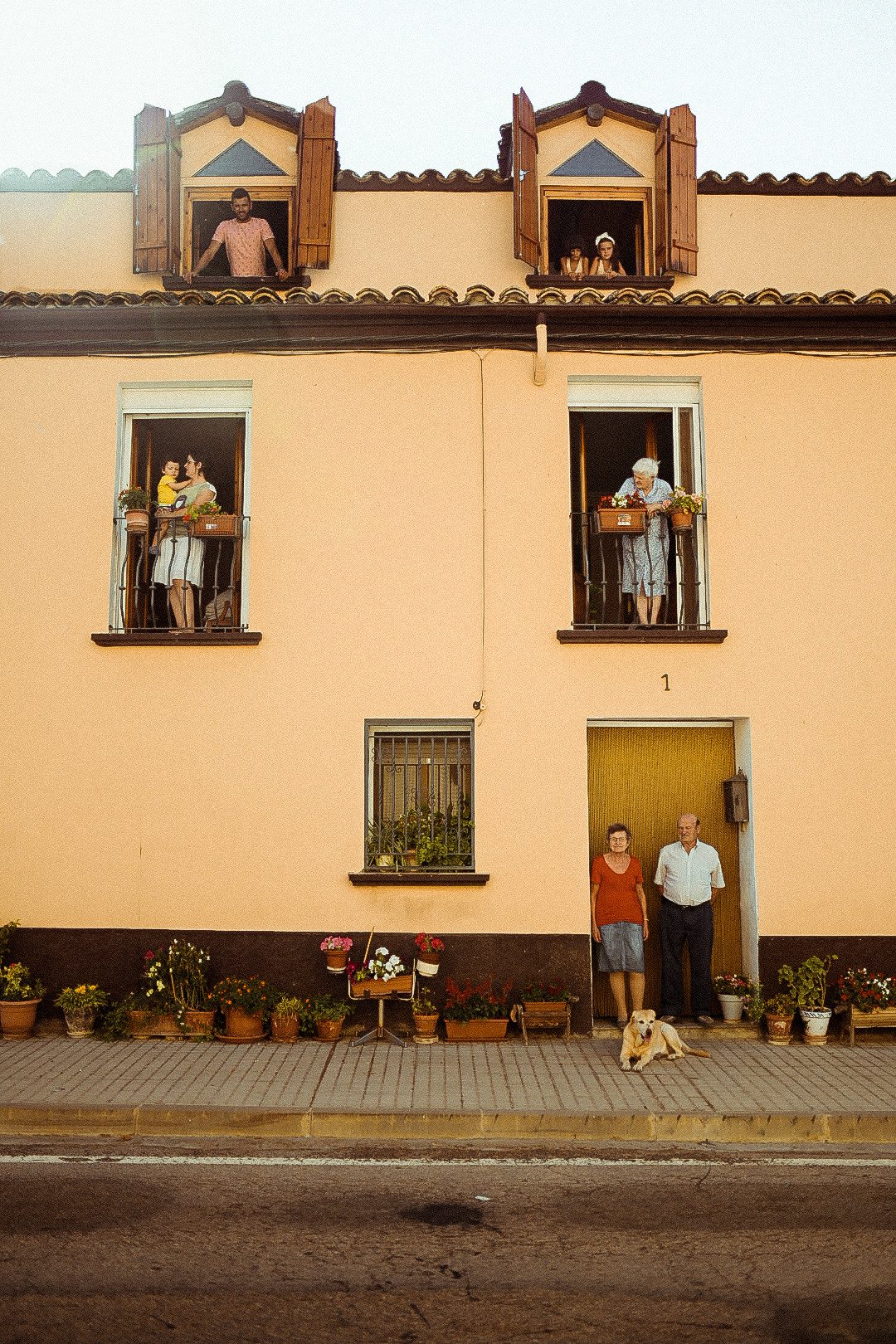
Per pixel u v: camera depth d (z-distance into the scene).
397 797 10.22
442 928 9.77
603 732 10.42
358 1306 4.79
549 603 10.09
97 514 10.29
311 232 11.64
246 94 11.97
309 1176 6.51
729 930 10.27
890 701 10.05
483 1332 4.56
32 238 11.98
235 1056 8.86
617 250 12.62
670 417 11.02
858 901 9.85
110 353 10.39
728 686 10.03
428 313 10.09
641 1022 8.66
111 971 9.80
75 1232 5.56
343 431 10.27
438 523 10.17
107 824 9.95
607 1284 5.03
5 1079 8.09
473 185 11.99
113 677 10.09
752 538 10.19
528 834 9.86
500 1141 7.31
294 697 10.02
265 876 9.86
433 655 10.04
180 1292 4.89
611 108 12.02
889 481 10.26
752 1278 5.09
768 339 10.27
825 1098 7.78
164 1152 6.96
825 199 12.05
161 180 11.69
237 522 10.26
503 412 10.27
